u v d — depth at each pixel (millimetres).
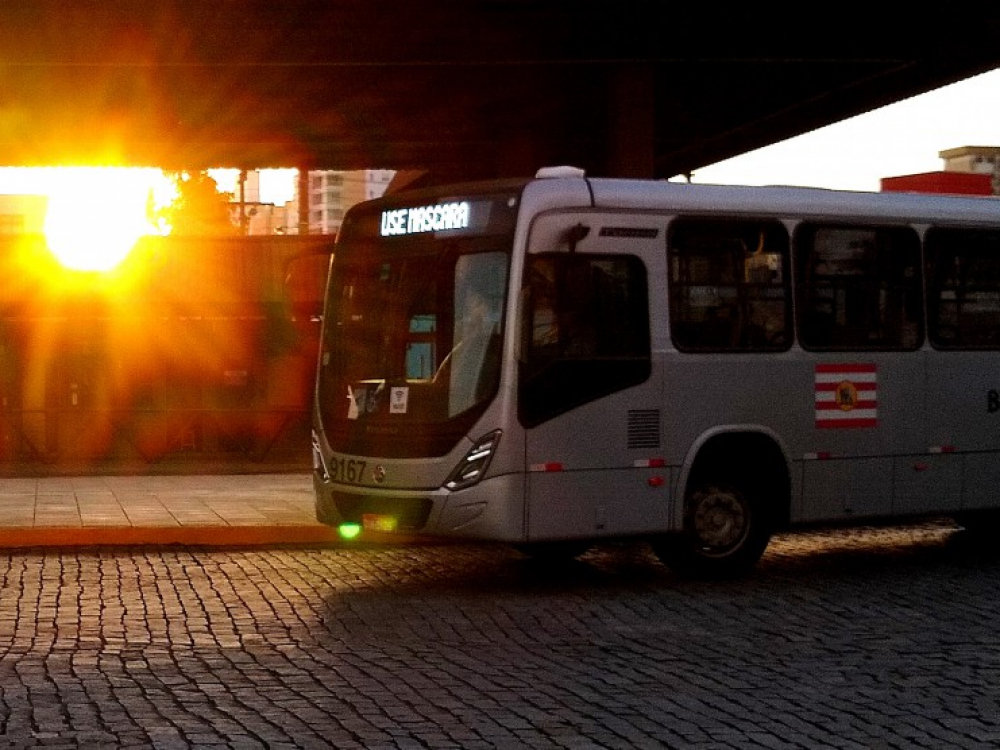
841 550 15414
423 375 12562
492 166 42219
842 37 25000
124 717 7902
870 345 14094
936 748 7414
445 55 24547
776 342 13523
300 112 33688
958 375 14633
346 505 12938
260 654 9664
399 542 15531
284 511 16875
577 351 12461
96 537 14953
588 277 12547
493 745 7379
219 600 11797
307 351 27203
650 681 8938
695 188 13234
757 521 13453
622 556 14852
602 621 11062
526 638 10352
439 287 12609
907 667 9398
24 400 26812
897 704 8367
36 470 22875
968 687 8820
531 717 7973
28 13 22953
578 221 12523
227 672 9086
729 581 13164
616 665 9422
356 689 8648
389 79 29656
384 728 7699
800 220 13719
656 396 12828
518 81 29625
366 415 12844
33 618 10883
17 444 25484
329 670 9188
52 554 14430
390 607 11586
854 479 13953
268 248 27578
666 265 12938
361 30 24250
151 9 22953
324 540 15430
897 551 15344
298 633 10430
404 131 36562
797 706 8305
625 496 12680
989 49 25266
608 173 25828
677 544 13102
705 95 32656
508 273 12234
